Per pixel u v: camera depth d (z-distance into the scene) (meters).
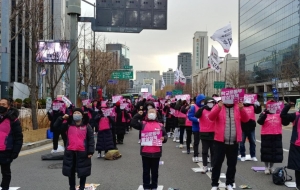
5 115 6.38
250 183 7.87
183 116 13.43
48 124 19.73
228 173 7.09
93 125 12.40
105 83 38.41
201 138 9.03
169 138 17.38
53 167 9.52
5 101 6.40
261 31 85.81
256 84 87.81
